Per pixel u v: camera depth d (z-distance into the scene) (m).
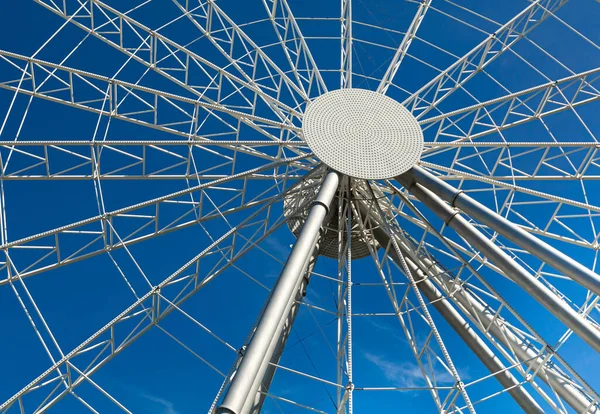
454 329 23.88
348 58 25.28
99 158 21.78
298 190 24.06
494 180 22.67
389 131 22.75
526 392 21.92
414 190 22.47
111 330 19.55
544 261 18.36
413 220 24.89
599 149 22.77
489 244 20.22
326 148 21.92
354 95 23.39
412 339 20.23
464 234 20.84
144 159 22.38
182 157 22.84
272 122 23.08
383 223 23.47
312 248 18.45
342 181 23.45
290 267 17.30
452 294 22.95
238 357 18.84
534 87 23.69
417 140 22.78
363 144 22.27
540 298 18.69
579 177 23.06
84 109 22.23
